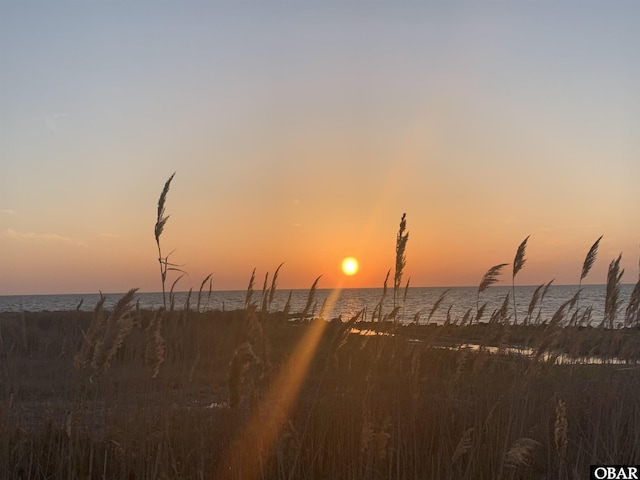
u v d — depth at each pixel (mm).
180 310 9469
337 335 7898
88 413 8172
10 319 20219
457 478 6719
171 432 7609
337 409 7910
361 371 8180
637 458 7359
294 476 6797
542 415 7941
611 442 7676
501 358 8695
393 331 8305
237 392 5285
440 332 8852
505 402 8070
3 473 6848
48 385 9820
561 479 6543
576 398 8828
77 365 6609
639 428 7695
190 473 6781
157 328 6711
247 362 5285
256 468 6762
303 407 8320
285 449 7191
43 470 7148
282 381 7727
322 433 7582
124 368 8344
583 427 8477
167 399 7246
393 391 8055
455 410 8258
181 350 8953
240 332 6473
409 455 7078
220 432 7375
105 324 6535
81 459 6895
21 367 10828
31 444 7098
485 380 8609
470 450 7039
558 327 7543
